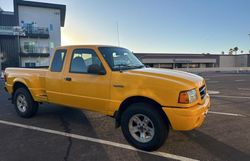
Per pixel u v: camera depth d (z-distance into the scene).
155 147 4.38
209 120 6.46
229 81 20.22
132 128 4.62
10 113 7.53
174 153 4.38
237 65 79.06
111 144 4.83
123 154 4.36
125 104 4.75
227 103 8.97
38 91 6.33
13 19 38.69
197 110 4.15
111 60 5.04
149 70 4.90
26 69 6.74
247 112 7.42
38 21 40.19
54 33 41.19
